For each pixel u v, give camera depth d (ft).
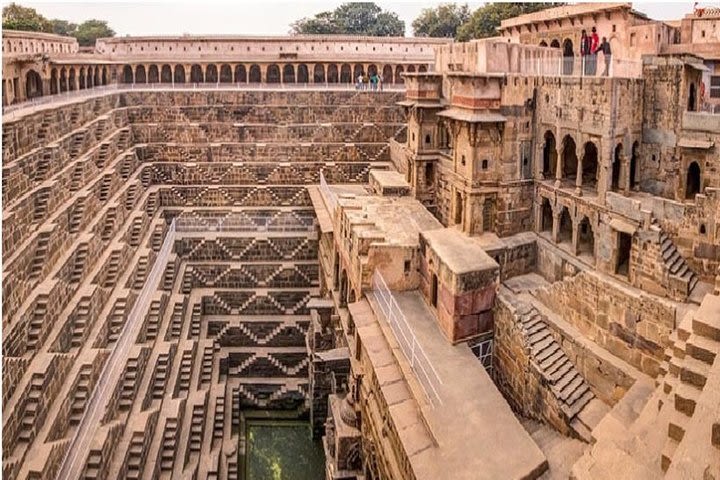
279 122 176.35
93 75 195.62
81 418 80.74
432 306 94.17
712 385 50.55
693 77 86.17
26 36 176.24
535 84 101.45
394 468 70.38
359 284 100.48
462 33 245.65
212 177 164.25
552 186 98.63
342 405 97.91
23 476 66.54
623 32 131.44
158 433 92.22
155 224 145.79
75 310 91.91
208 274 145.18
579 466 54.44
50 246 93.45
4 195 88.33
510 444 66.80
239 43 225.35
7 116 100.48
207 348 126.00
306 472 108.17
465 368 79.92
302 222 155.12
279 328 138.10
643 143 90.27
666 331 72.90
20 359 74.08
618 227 81.10
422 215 116.78
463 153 105.40
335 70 223.92
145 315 111.04
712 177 81.97
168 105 173.58
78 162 117.80
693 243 76.33
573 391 79.36
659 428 55.93
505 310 85.97
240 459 109.91
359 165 166.91
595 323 82.69
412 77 129.18
